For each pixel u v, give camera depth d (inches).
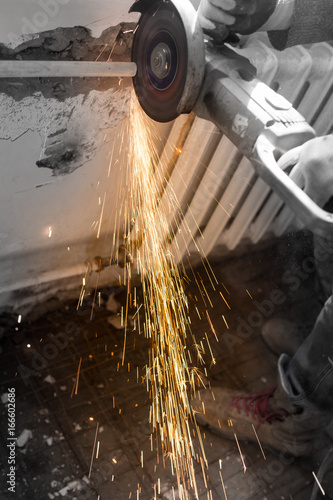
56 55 60.1
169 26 51.5
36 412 71.2
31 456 66.7
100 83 64.5
